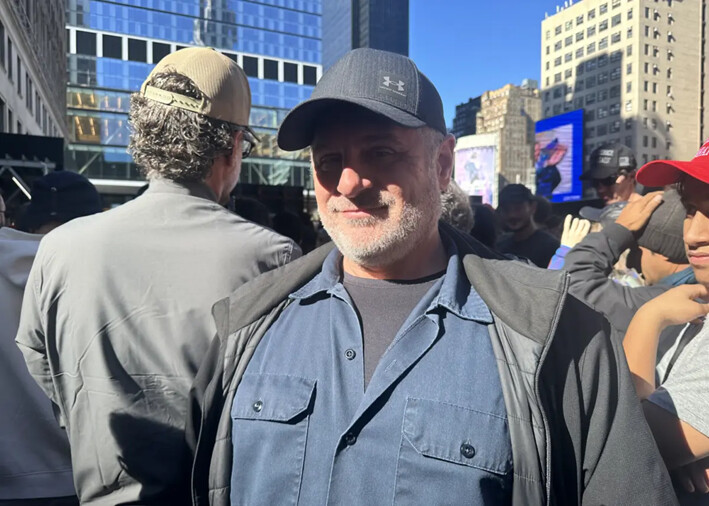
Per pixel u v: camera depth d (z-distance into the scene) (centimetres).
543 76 10669
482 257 130
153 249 141
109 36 5675
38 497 160
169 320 139
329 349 117
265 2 6556
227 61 157
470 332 113
